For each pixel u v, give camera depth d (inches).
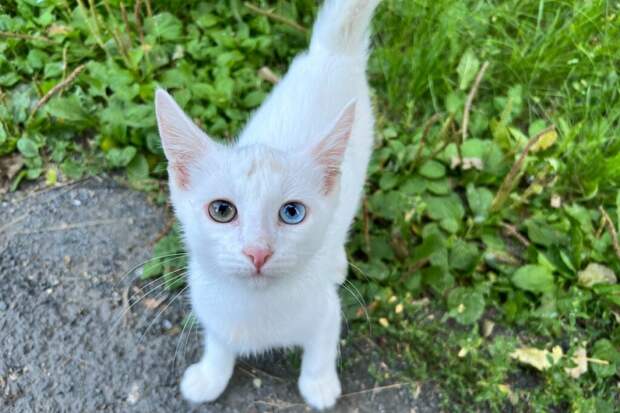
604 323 18.4
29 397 15.8
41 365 16.4
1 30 22.0
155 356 16.9
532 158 21.2
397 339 17.7
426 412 16.6
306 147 12.1
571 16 24.5
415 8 23.2
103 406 15.9
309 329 14.6
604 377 17.2
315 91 16.6
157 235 19.1
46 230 18.8
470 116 22.6
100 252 18.6
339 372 17.1
